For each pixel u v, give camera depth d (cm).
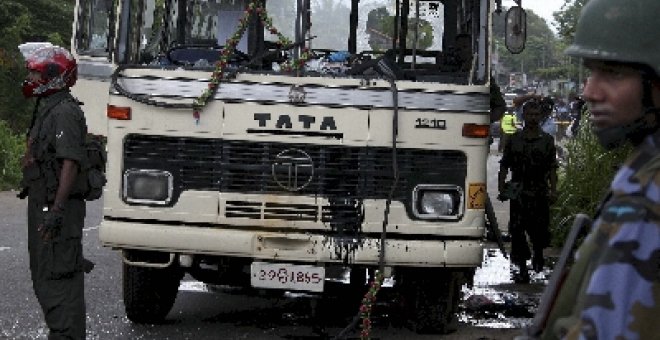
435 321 1138
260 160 1060
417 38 1262
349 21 1238
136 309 1148
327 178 1056
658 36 313
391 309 1278
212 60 1145
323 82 1052
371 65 1105
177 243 1056
